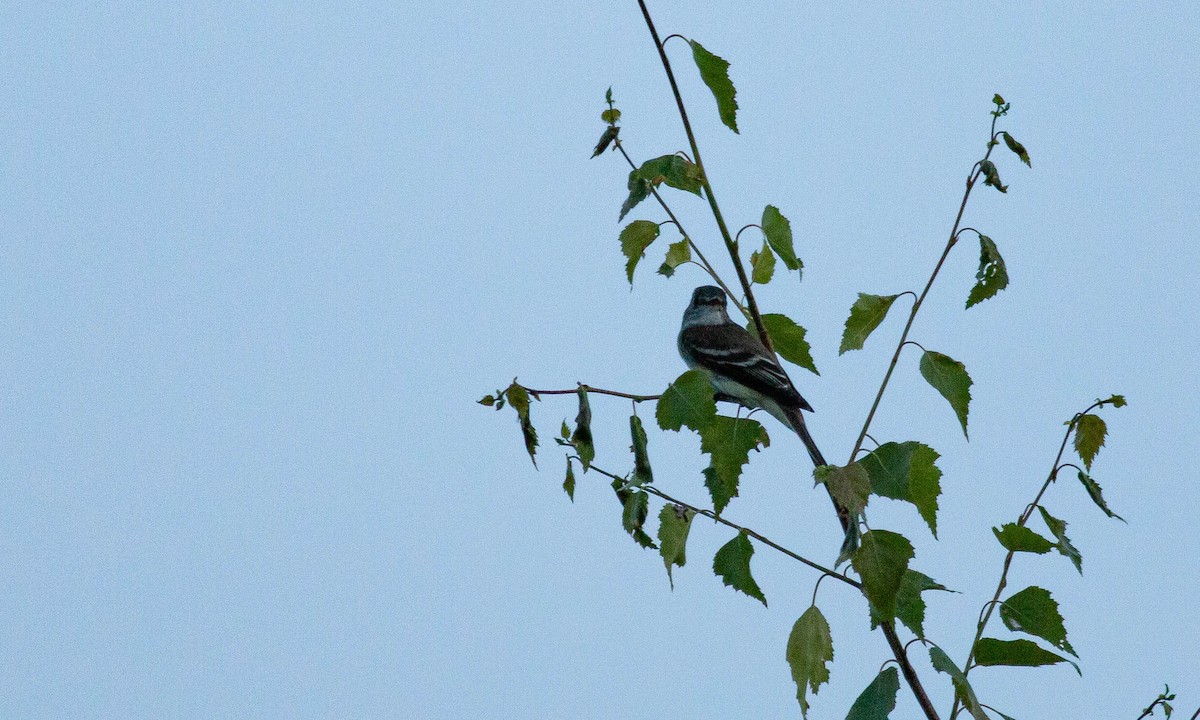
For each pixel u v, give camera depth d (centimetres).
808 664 836
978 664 837
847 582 846
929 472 808
